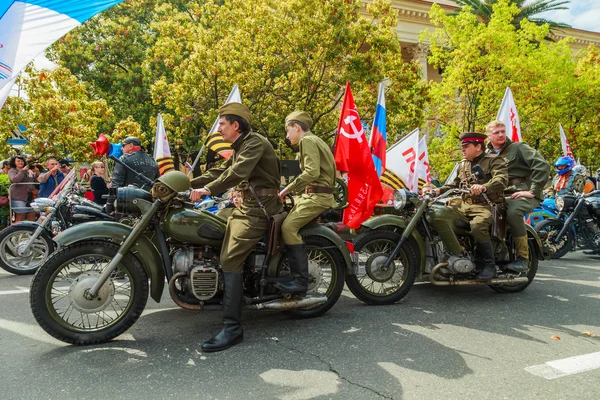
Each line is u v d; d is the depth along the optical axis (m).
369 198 5.49
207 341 3.56
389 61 14.59
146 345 3.64
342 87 14.91
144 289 3.71
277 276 4.09
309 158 3.97
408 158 8.36
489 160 5.03
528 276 5.48
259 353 3.49
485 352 3.55
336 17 13.18
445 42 17.72
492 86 16.22
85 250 3.56
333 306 4.82
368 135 13.74
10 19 5.88
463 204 5.17
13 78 5.94
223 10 13.95
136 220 3.92
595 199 8.08
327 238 4.34
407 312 4.61
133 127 13.80
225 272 3.71
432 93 16.67
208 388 2.92
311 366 3.26
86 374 3.11
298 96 14.21
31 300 3.46
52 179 9.06
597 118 19.53
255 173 3.83
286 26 13.30
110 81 20.12
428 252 5.07
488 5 23.48
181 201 3.79
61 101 12.51
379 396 2.83
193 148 15.80
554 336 3.91
